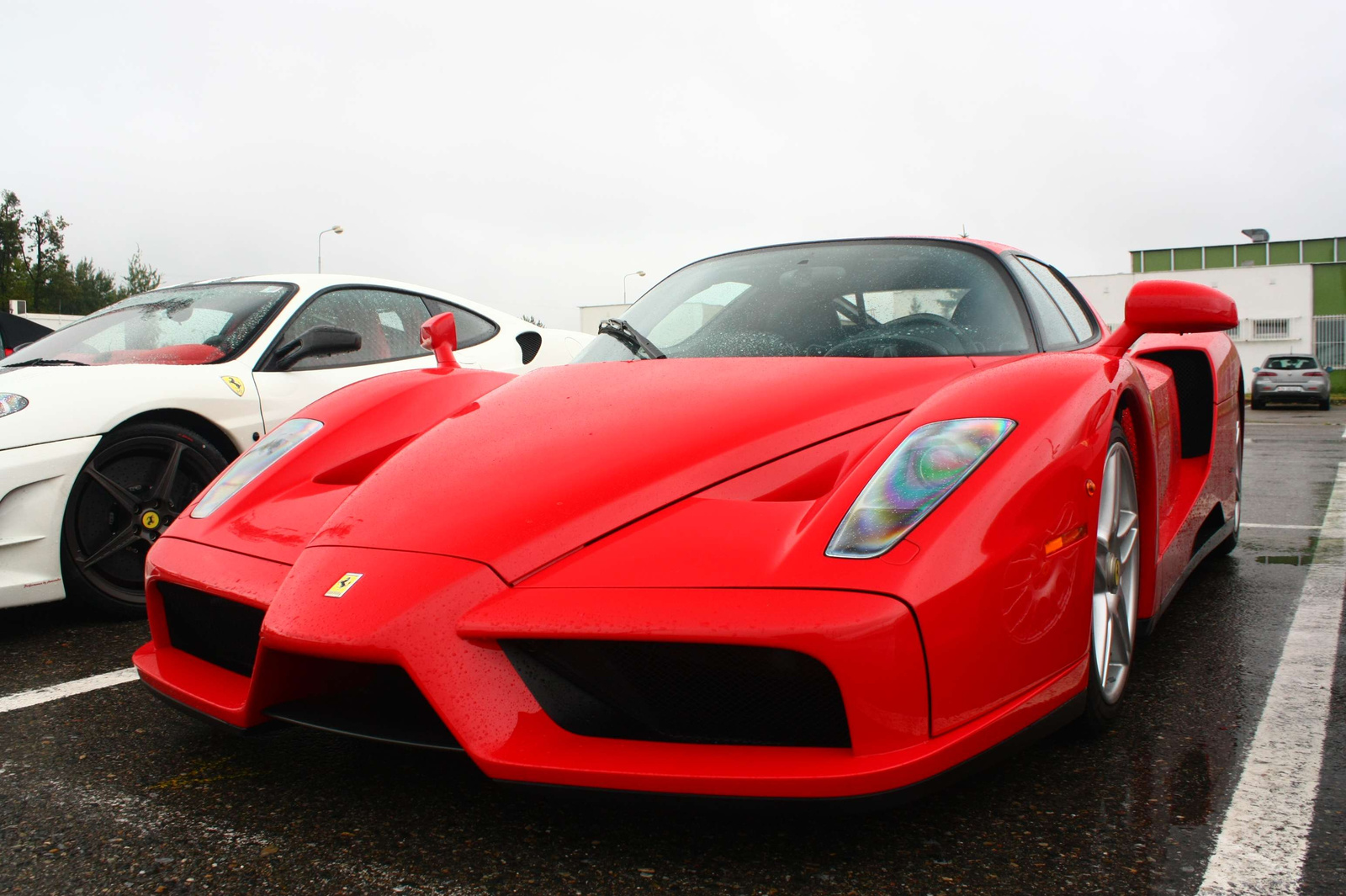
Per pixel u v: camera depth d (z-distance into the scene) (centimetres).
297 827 148
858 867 132
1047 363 171
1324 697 197
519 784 129
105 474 288
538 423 176
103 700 213
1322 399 2169
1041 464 146
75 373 301
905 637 124
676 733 135
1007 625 136
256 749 181
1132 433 199
